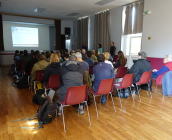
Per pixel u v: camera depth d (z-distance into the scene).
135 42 6.93
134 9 6.61
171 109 2.83
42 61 3.40
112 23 7.67
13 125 2.20
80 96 2.14
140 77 3.28
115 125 2.24
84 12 8.34
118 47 7.48
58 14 8.88
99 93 2.49
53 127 2.17
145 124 2.27
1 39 8.76
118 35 7.41
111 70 2.72
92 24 9.18
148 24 5.91
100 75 2.59
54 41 10.80
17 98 3.34
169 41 5.27
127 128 2.16
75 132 2.05
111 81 2.54
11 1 6.38
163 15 5.36
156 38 5.67
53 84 2.82
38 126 2.18
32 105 2.95
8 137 1.91
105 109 2.81
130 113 2.65
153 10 5.67
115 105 3.01
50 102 2.28
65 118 2.46
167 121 2.37
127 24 6.94
